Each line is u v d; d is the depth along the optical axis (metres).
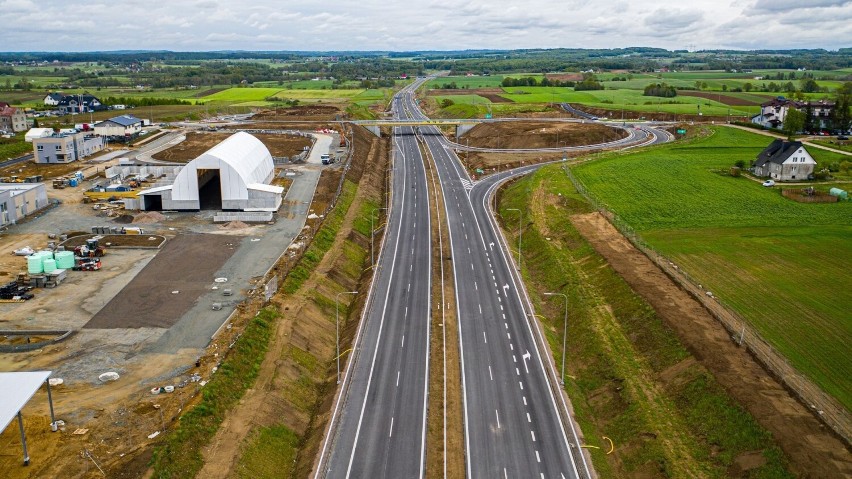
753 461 49.84
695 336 67.50
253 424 55.53
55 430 52.16
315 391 65.19
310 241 101.62
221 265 91.50
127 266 90.75
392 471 51.44
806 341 68.44
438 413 59.72
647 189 137.38
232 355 63.91
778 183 141.50
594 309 80.38
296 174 147.50
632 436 56.84
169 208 118.94
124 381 60.12
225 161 116.12
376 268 95.94
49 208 119.06
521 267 98.31
